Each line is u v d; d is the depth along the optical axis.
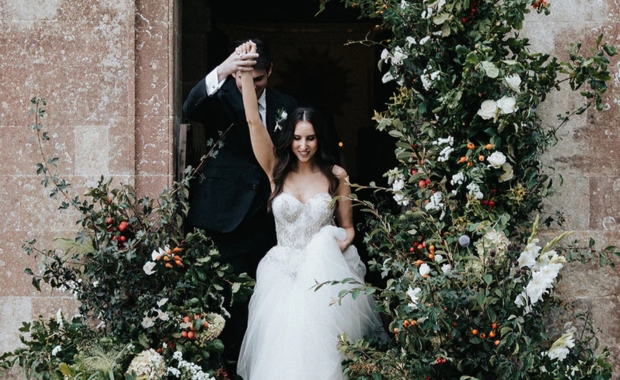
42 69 4.51
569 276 4.50
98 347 3.99
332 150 4.54
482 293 3.71
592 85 4.10
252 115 4.41
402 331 3.85
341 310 4.20
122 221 4.30
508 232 4.05
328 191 4.52
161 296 4.18
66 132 4.52
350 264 4.50
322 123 4.49
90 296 4.21
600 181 4.52
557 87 4.15
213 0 6.92
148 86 4.52
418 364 3.85
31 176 4.51
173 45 4.55
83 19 4.51
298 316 4.19
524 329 3.81
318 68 7.67
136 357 4.00
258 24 7.54
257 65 4.58
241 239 4.69
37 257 4.51
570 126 4.53
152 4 4.52
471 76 3.98
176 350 4.18
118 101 4.52
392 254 4.27
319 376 4.08
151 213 4.43
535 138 4.11
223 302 4.57
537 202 4.22
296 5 7.38
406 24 4.25
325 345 4.12
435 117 4.25
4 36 4.52
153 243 4.27
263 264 4.46
